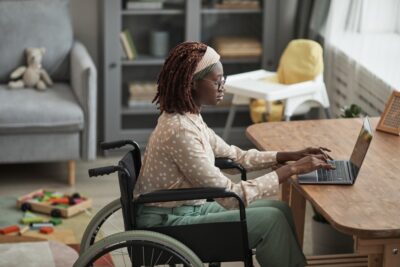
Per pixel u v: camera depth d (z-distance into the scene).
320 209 3.39
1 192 5.75
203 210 3.77
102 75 6.57
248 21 6.68
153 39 6.57
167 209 3.58
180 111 3.53
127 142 3.79
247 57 6.73
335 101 6.29
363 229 3.19
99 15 6.70
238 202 3.50
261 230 3.55
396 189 3.60
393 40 5.39
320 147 3.89
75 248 4.80
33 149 5.80
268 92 5.57
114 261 4.61
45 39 6.38
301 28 6.57
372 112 5.62
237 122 6.84
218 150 3.89
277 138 4.22
